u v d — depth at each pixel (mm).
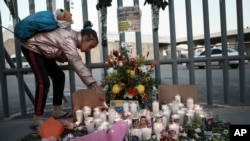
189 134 2355
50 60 3271
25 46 3020
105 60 3736
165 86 3086
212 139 2270
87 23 3375
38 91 2996
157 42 3793
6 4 3541
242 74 3998
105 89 3143
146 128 2275
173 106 2725
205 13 3844
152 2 3629
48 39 2951
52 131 2352
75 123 2713
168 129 2338
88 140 1646
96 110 2727
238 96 5238
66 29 3117
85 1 3736
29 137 2764
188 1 3816
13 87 9133
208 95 4008
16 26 3041
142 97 3033
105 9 3662
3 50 3742
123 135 1757
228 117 3381
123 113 2680
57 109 3420
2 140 2920
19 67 3750
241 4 3838
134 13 3625
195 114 2607
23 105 3857
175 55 3883
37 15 3014
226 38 3896
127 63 3104
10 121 3686
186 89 3051
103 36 3715
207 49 3912
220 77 10000
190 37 3869
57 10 3152
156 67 3818
